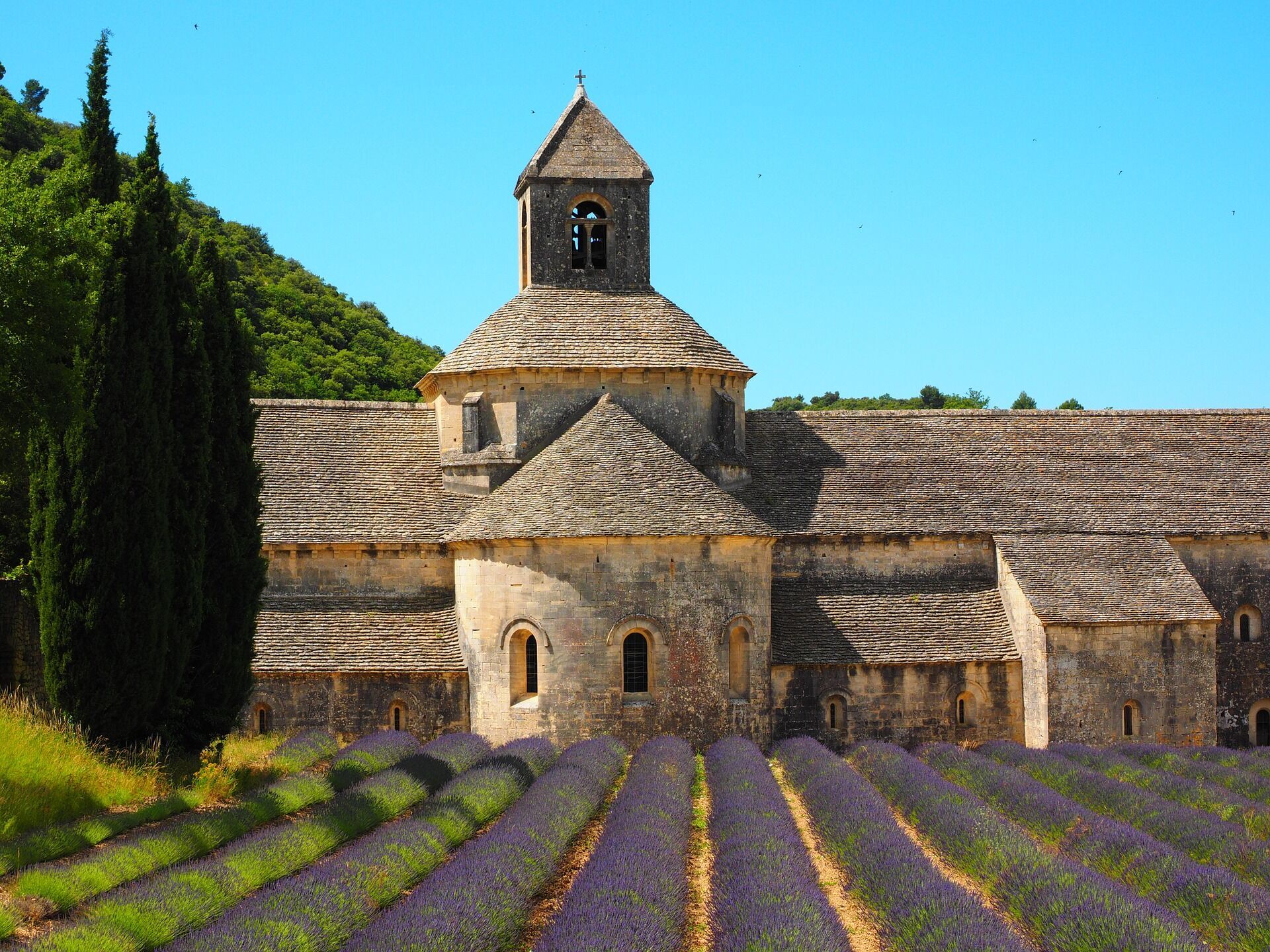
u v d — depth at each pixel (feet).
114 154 114.11
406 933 58.65
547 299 148.66
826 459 153.58
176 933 61.52
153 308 102.58
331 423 149.79
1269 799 103.04
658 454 132.36
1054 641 134.21
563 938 58.70
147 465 100.12
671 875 71.10
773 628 137.18
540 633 126.00
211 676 107.86
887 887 70.59
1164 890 72.08
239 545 110.42
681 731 126.11
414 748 119.85
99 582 98.02
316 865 74.18
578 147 153.69
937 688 136.56
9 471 115.44
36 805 81.56
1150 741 134.92
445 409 145.79
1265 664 148.05
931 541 146.51
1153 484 153.99
